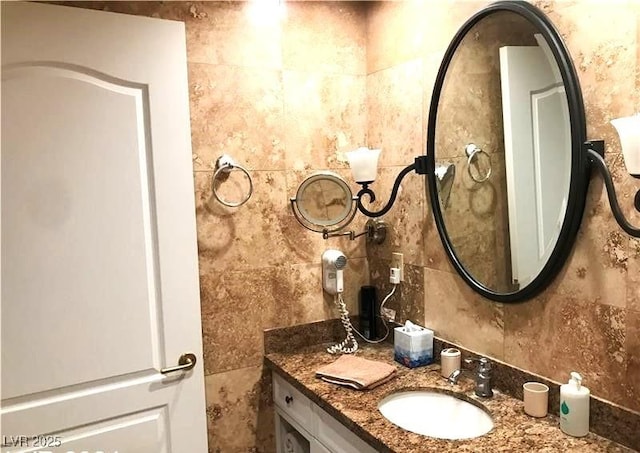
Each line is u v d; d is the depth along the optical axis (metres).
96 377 1.57
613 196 1.17
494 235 1.56
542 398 1.39
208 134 1.81
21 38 1.41
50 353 1.49
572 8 1.30
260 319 1.96
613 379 1.27
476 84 1.59
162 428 1.69
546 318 1.43
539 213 1.41
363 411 1.47
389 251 2.05
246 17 1.86
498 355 1.60
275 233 1.96
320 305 2.08
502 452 1.22
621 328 1.24
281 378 1.90
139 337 1.62
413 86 1.87
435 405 1.62
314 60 2.00
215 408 1.90
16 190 1.42
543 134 1.38
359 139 2.12
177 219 1.66
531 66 1.40
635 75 1.17
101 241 1.54
